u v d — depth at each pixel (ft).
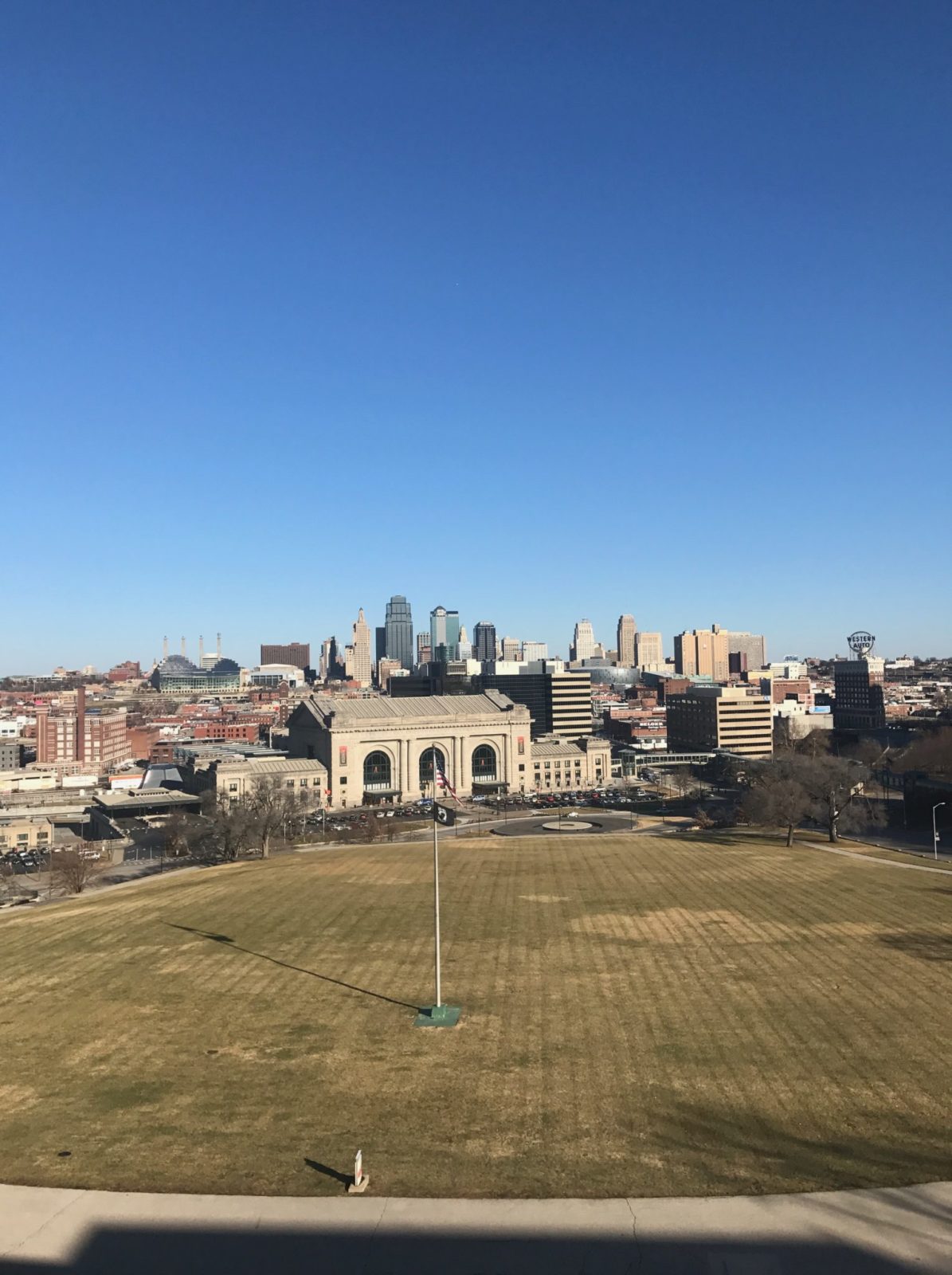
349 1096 192.75
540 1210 144.15
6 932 372.99
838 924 339.36
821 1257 130.41
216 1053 220.43
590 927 342.23
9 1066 216.13
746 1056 210.59
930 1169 155.94
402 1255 132.87
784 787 567.59
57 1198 151.33
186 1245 136.77
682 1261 129.90
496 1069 205.36
